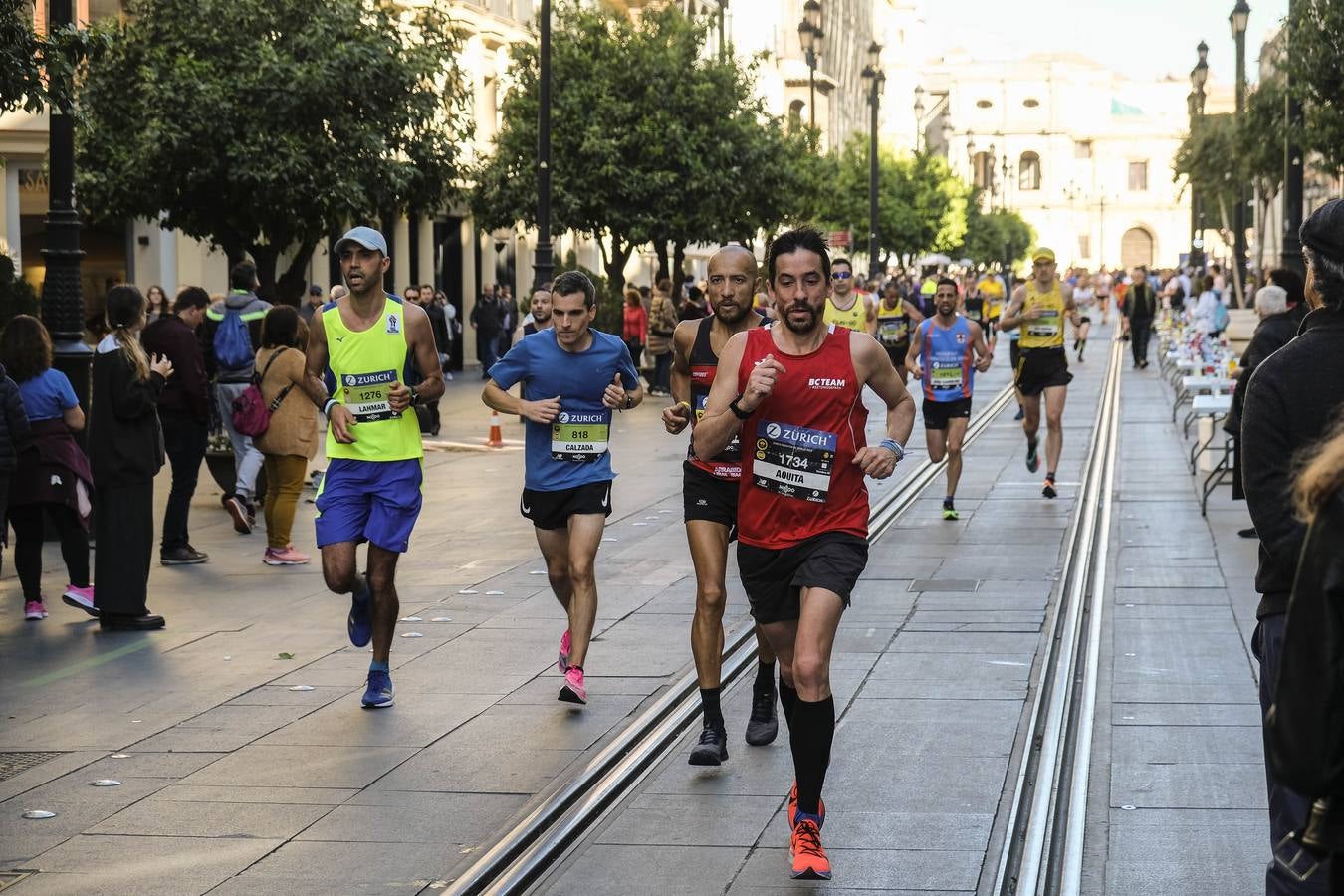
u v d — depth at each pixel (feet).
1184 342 107.24
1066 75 481.87
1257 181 141.79
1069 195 478.18
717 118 125.70
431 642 32.27
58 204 46.37
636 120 124.16
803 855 18.99
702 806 21.86
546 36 89.10
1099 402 91.97
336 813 21.48
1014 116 484.33
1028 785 22.79
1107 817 21.13
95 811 21.67
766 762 23.99
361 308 27.25
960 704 27.02
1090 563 40.73
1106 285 302.04
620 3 130.62
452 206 138.92
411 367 27.61
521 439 78.18
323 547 27.02
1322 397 13.83
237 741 25.14
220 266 107.86
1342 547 10.75
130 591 33.78
